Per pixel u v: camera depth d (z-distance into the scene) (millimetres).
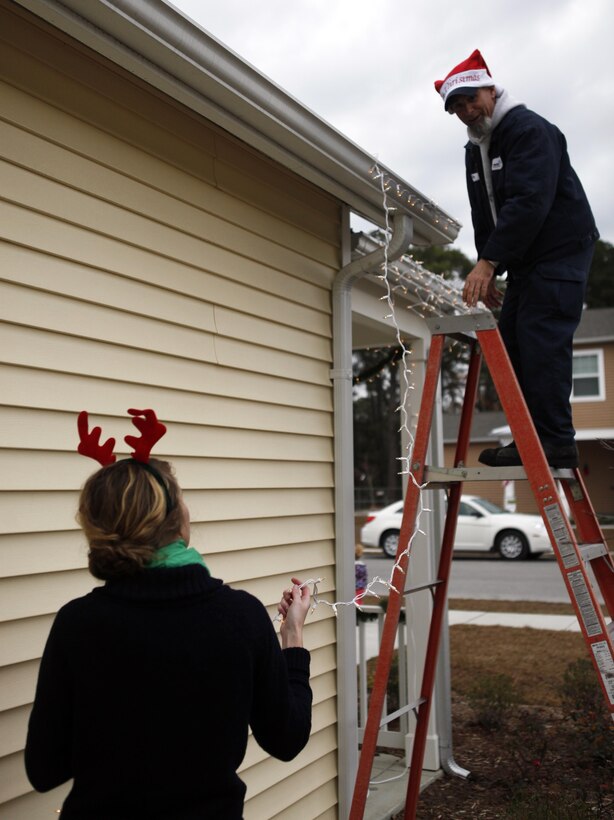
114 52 2438
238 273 3209
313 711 3602
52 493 2352
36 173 2326
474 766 5016
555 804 4137
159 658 1543
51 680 1580
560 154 3045
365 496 32531
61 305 2402
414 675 5031
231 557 3166
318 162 3342
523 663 7535
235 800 1592
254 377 3318
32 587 2279
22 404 2264
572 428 3047
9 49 2252
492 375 2871
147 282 2732
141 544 1591
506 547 16203
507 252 2857
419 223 4020
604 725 4980
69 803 1546
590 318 22000
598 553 3072
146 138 2758
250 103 2818
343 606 3797
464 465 3629
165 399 2818
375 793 4562
